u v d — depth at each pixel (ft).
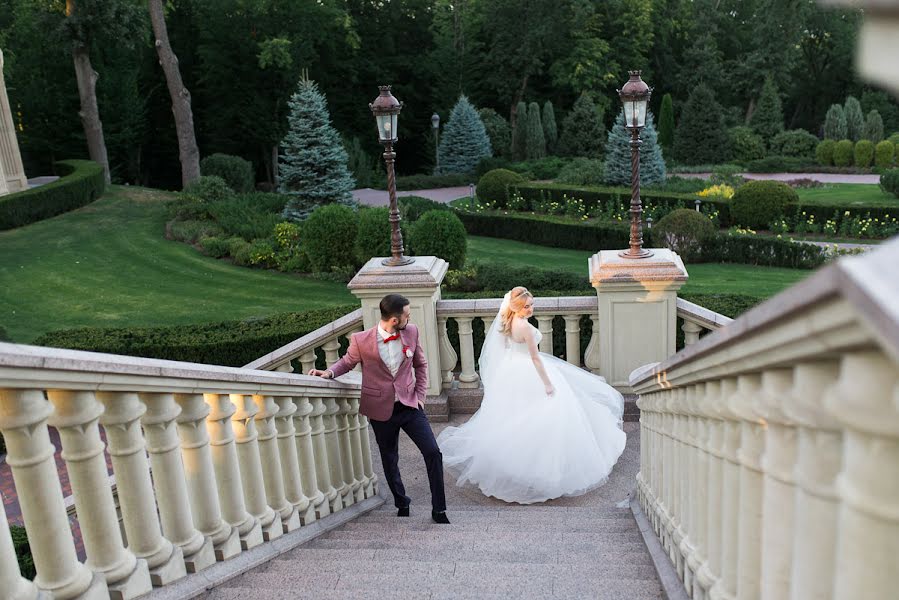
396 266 23.09
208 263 57.98
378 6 141.90
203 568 9.64
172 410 9.09
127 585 8.13
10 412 6.82
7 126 75.87
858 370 3.07
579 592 10.12
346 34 131.95
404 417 16.29
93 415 7.70
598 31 146.61
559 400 18.80
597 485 18.99
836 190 99.60
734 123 147.13
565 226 69.87
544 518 16.19
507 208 85.40
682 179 94.63
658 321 22.43
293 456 12.98
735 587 6.38
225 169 93.09
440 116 143.43
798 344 3.60
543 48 143.64
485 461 18.74
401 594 10.12
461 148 119.34
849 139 130.82
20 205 66.80
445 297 40.40
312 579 10.41
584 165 99.09
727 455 6.21
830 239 68.54
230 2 113.39
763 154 129.70
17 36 108.27
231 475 10.63
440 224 46.85
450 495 19.36
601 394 20.86
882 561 3.11
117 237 64.75
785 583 4.65
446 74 144.15
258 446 11.89
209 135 123.03
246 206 70.03
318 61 129.39
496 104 151.33
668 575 9.78
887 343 2.25
